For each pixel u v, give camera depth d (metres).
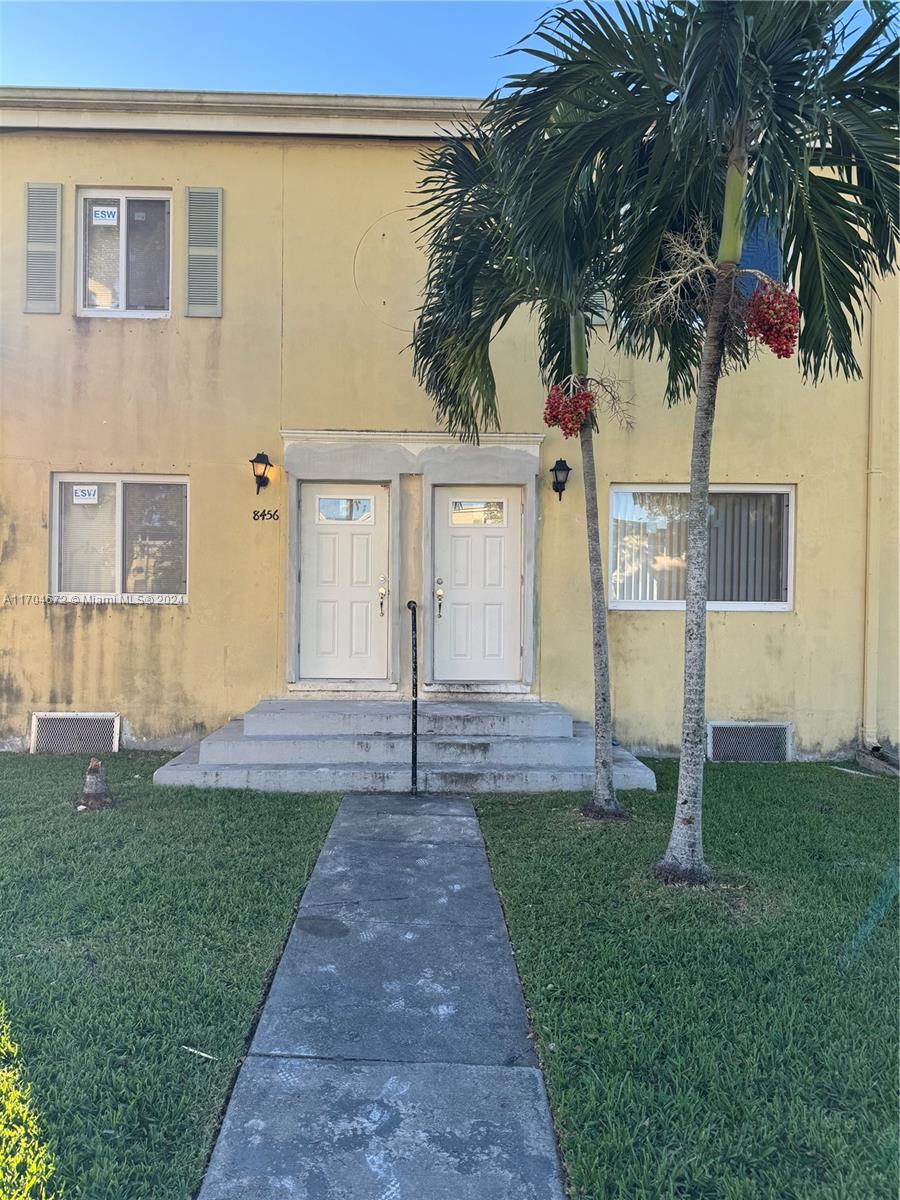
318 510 7.00
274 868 4.01
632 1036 2.55
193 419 6.97
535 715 6.20
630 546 7.14
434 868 4.08
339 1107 2.25
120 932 3.27
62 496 7.04
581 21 3.48
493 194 4.52
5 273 6.93
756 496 7.17
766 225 3.80
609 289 4.73
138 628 6.94
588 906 3.56
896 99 3.50
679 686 7.03
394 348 6.99
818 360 4.26
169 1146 2.07
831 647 7.09
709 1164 2.02
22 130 6.90
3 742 6.90
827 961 3.07
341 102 6.75
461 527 6.99
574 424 4.81
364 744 5.92
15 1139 2.07
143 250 7.07
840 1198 1.92
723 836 4.61
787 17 3.15
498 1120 2.21
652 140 4.00
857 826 4.86
